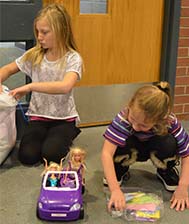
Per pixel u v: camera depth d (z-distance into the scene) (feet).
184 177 6.22
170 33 9.35
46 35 7.11
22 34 7.95
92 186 6.72
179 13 9.21
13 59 8.46
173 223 5.78
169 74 9.61
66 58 7.34
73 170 6.08
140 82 9.71
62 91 6.91
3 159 7.30
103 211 6.00
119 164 6.48
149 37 9.45
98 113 9.53
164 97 5.64
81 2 8.60
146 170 7.39
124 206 5.71
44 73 7.45
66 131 7.52
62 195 5.67
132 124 5.92
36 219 5.75
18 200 6.22
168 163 6.51
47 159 7.20
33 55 7.46
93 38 8.91
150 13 9.28
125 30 9.16
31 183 6.73
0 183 6.70
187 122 10.00
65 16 7.23
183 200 6.18
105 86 9.39
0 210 5.94
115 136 6.06
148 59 9.61
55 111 7.65
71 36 7.43
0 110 6.96
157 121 5.76
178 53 9.52
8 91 7.29
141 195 6.22
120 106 9.70
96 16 8.80
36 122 7.75
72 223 5.69
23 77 8.55
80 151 6.21
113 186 5.84
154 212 5.88
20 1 7.85
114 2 8.87
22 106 8.41
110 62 9.25
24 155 7.32
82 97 9.23
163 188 6.74
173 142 6.28
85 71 9.07
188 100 10.03
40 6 7.94
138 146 6.45
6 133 7.16
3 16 7.69
